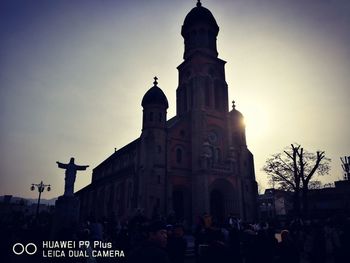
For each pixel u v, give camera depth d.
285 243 10.26
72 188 24.95
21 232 25.34
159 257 4.44
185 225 36.44
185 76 49.81
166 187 38.50
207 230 9.61
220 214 42.28
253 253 10.21
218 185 42.22
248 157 48.88
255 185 47.16
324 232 15.73
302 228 17.62
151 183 37.44
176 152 41.88
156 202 36.91
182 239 9.71
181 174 40.94
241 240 13.80
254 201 46.06
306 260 17.39
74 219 23.75
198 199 39.31
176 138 42.44
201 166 40.59
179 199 40.62
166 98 43.41
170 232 10.29
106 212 51.78
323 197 59.16
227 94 48.81
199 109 44.31
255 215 45.09
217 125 45.88
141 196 37.28
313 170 38.91
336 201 57.59
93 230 14.32
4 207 63.22
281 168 47.28
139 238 9.41
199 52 47.78
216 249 8.13
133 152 48.69
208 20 51.28
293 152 41.34
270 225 12.27
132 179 42.75
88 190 65.69
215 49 51.09
